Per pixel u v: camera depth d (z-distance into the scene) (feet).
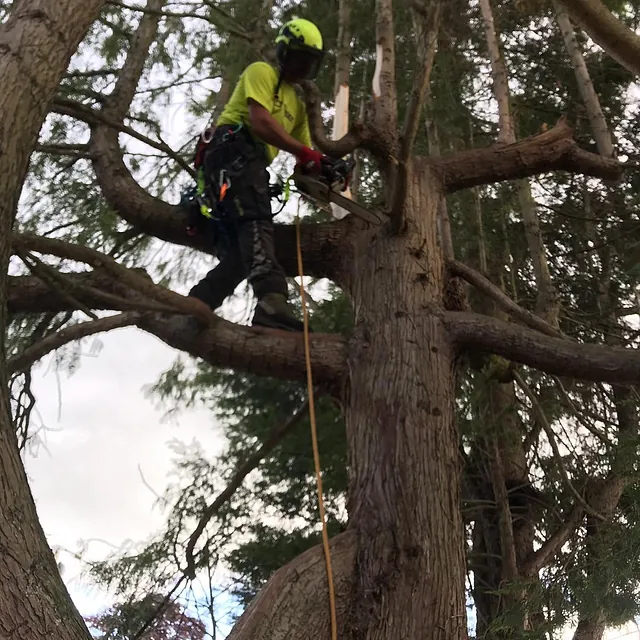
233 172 9.48
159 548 13.19
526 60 19.22
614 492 14.19
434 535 7.61
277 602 6.89
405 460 8.04
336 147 9.45
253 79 9.39
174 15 12.09
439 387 8.79
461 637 7.29
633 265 15.76
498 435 16.08
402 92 14.97
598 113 14.12
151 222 11.27
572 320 15.84
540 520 16.88
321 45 9.55
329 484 19.10
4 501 5.43
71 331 7.80
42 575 5.33
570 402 13.64
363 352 9.12
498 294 10.77
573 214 18.72
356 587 7.33
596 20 9.14
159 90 13.94
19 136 6.46
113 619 12.17
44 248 6.97
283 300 9.45
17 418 9.78
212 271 10.27
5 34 6.91
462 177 11.48
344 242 10.71
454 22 14.80
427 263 10.11
